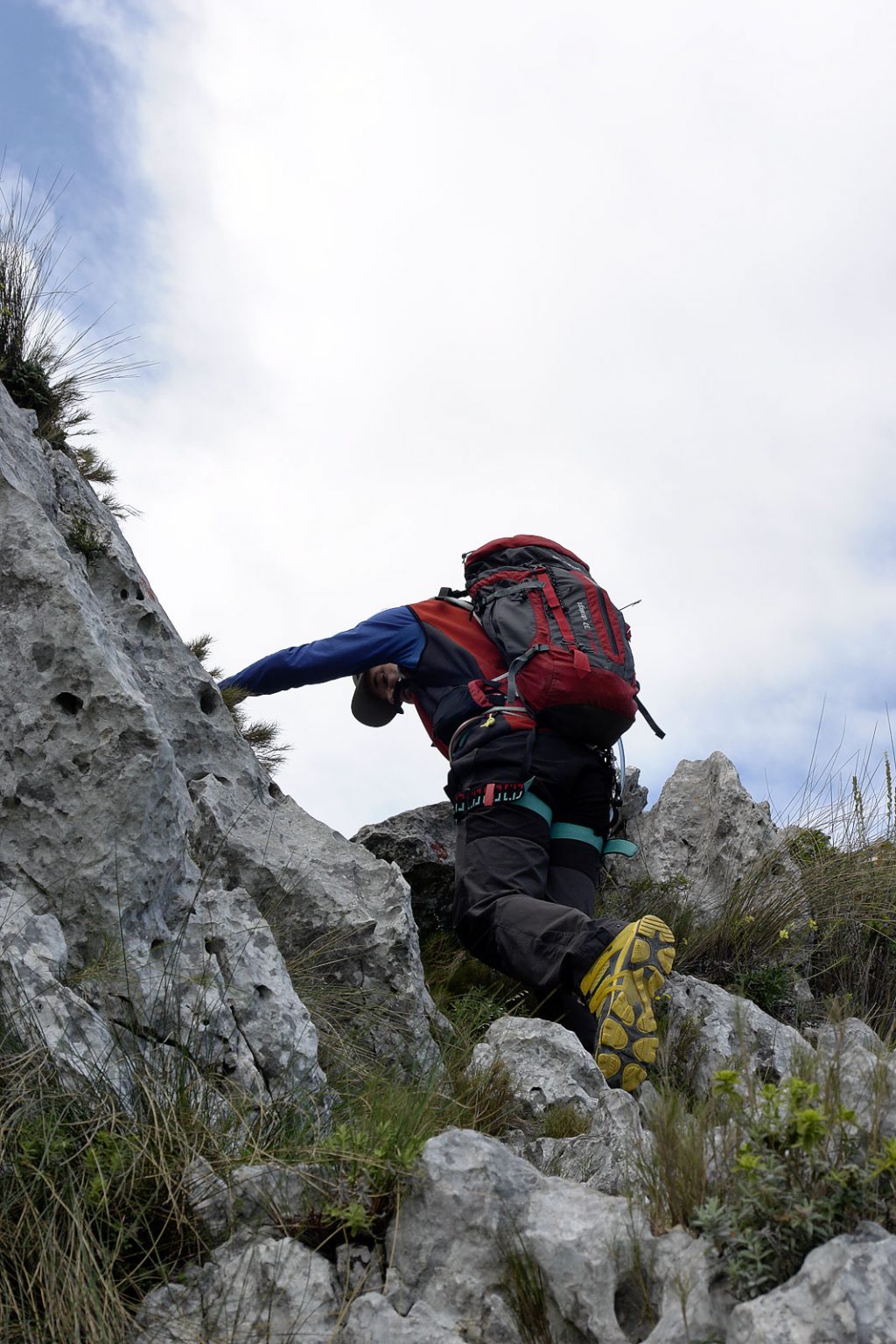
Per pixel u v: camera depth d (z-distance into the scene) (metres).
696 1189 2.10
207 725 4.12
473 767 4.05
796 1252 1.93
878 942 4.82
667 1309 1.95
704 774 5.67
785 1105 2.19
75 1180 2.27
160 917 3.11
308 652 4.44
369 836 4.70
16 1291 2.12
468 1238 2.18
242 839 3.76
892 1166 1.96
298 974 3.53
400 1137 2.38
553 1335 2.06
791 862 5.04
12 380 5.28
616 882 5.21
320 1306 2.10
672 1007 3.82
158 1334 2.07
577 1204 2.22
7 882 2.96
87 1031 2.63
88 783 3.03
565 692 4.07
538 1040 3.29
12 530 3.29
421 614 4.50
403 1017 3.57
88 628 3.14
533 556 4.57
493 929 3.79
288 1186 2.34
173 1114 2.46
